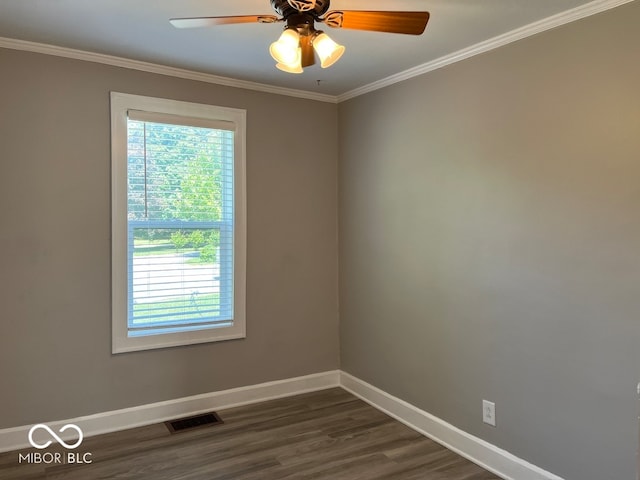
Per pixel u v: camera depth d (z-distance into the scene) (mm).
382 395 3424
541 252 2367
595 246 2145
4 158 2713
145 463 2646
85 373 2965
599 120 2123
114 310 3035
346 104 3740
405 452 2826
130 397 3109
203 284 3357
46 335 2850
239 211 3436
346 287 3797
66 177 2873
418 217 3092
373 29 1873
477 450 2709
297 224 3689
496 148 2580
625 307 2045
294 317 3701
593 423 2166
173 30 2518
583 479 2209
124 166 3035
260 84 3447
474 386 2734
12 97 2721
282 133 3604
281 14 1893
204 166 3326
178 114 3191
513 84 2482
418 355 3119
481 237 2674
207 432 3041
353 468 2631
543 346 2367
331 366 3867
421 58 2883
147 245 3154
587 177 2168
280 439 2963
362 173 3588
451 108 2838
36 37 2633
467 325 2771
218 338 3391
